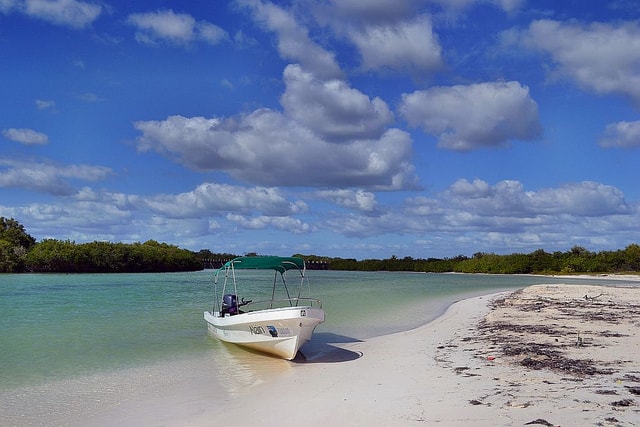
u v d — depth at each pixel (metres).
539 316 26.55
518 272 132.75
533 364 14.05
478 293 51.62
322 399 11.70
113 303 37.34
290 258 19.56
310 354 18.27
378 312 32.28
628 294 42.91
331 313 31.62
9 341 20.81
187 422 10.50
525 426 8.81
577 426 8.71
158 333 23.00
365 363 16.12
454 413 9.84
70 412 11.45
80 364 16.59
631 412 9.45
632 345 16.95
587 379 12.16
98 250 104.62
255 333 18.02
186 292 49.09
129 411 11.44
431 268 156.75
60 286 57.66
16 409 11.70
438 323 26.03
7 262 95.06
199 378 14.69
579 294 43.19
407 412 10.11
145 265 113.31
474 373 13.46
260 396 12.44
